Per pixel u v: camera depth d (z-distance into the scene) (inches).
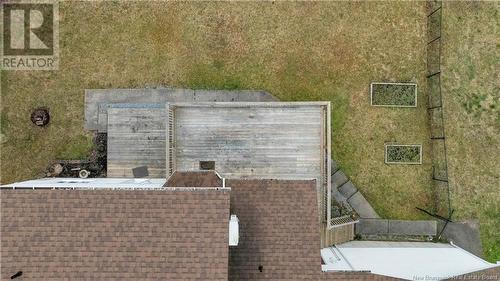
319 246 498.3
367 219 706.2
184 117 650.8
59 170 687.7
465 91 714.2
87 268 439.8
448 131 714.8
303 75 709.3
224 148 650.8
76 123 699.4
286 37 711.1
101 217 452.4
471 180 713.6
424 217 709.3
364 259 600.1
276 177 648.4
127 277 438.3
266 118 649.6
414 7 714.8
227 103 633.6
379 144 711.1
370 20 713.0
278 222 504.7
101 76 701.3
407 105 712.4
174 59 705.6
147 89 701.3
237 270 489.1
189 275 439.5
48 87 700.0
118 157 684.1
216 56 707.4
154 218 453.4
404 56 713.6
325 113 643.5
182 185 512.1
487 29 713.6
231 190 515.8
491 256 705.6
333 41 711.7
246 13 710.5
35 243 443.5
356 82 711.1
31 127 699.4
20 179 695.1
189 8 708.7
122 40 704.4
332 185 695.1
